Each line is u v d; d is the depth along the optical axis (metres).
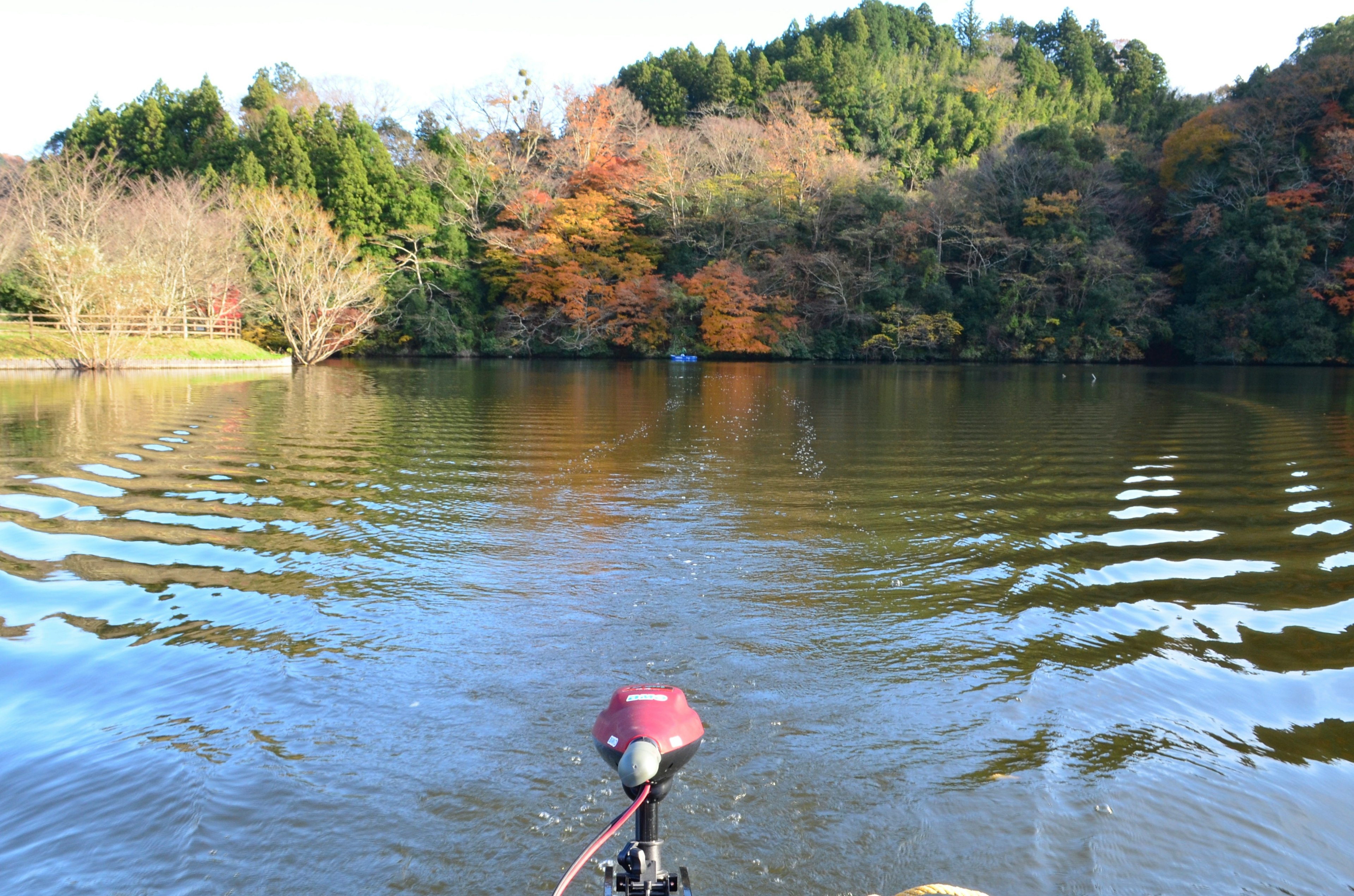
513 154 50.25
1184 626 5.21
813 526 7.62
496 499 8.64
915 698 4.14
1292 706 4.10
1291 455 11.80
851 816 3.11
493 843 2.93
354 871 2.77
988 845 2.93
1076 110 72.81
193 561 6.36
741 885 2.71
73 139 53.34
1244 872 2.79
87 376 25.44
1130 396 21.86
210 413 16.17
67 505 8.18
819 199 46.12
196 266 32.94
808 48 70.75
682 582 5.95
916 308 42.50
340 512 7.98
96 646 4.70
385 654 4.62
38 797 3.18
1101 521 7.90
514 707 4.00
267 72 67.25
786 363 40.94
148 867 2.77
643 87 66.25
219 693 4.12
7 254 30.31
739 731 3.77
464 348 44.78
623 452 11.90
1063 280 41.75
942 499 8.81
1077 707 4.06
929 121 65.00
